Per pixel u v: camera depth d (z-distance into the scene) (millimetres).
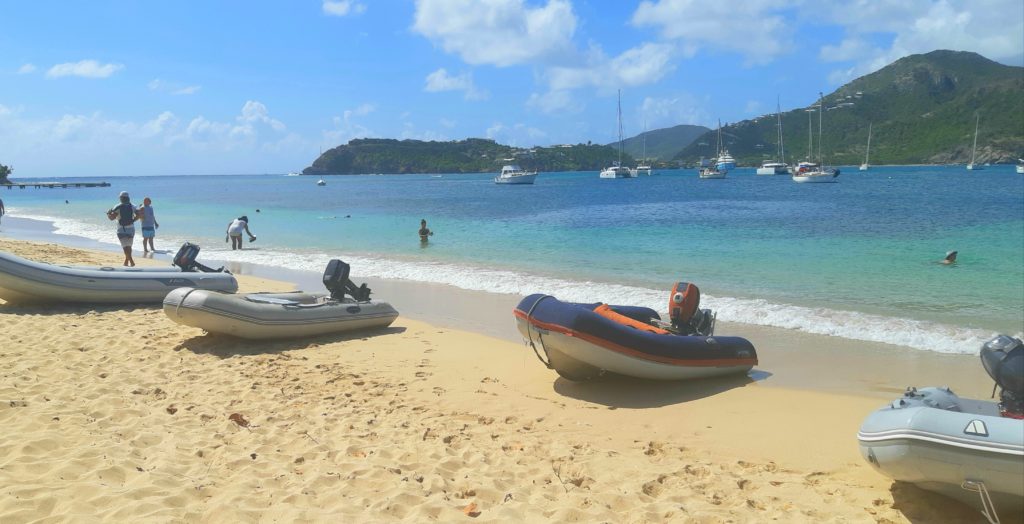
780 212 31781
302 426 5707
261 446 5168
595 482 4742
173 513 3854
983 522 4152
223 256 19188
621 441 5676
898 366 7941
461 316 11062
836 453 5348
